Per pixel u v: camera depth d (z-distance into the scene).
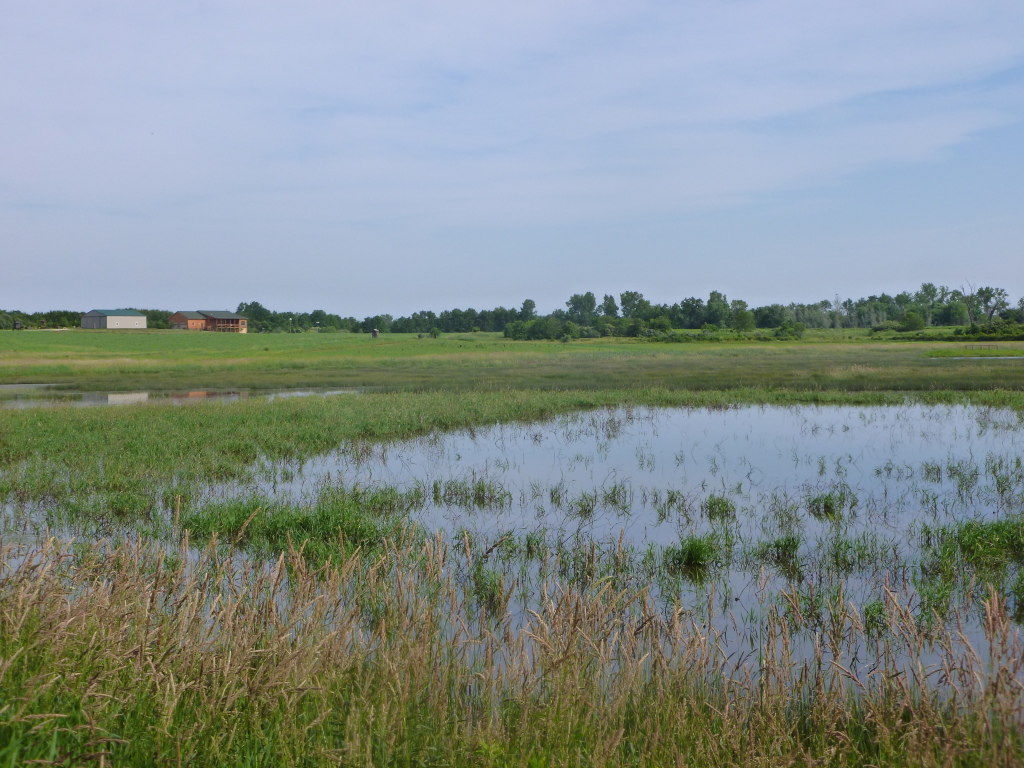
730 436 20.02
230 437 18.75
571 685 4.46
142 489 13.18
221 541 9.91
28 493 12.84
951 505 12.12
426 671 4.64
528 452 17.66
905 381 35.62
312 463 16.31
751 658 6.36
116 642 4.38
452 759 3.93
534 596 7.95
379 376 44.31
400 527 9.98
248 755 3.67
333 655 4.58
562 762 3.88
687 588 8.45
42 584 4.94
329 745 3.91
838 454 17.14
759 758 4.14
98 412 23.64
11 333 107.44
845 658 6.40
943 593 7.84
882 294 192.50
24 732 3.50
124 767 3.57
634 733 4.59
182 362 58.16
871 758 4.40
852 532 10.67
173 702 3.67
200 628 4.68
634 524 11.25
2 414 22.95
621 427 21.91
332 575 5.33
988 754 4.04
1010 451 17.14
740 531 10.86
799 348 83.25
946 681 4.86
